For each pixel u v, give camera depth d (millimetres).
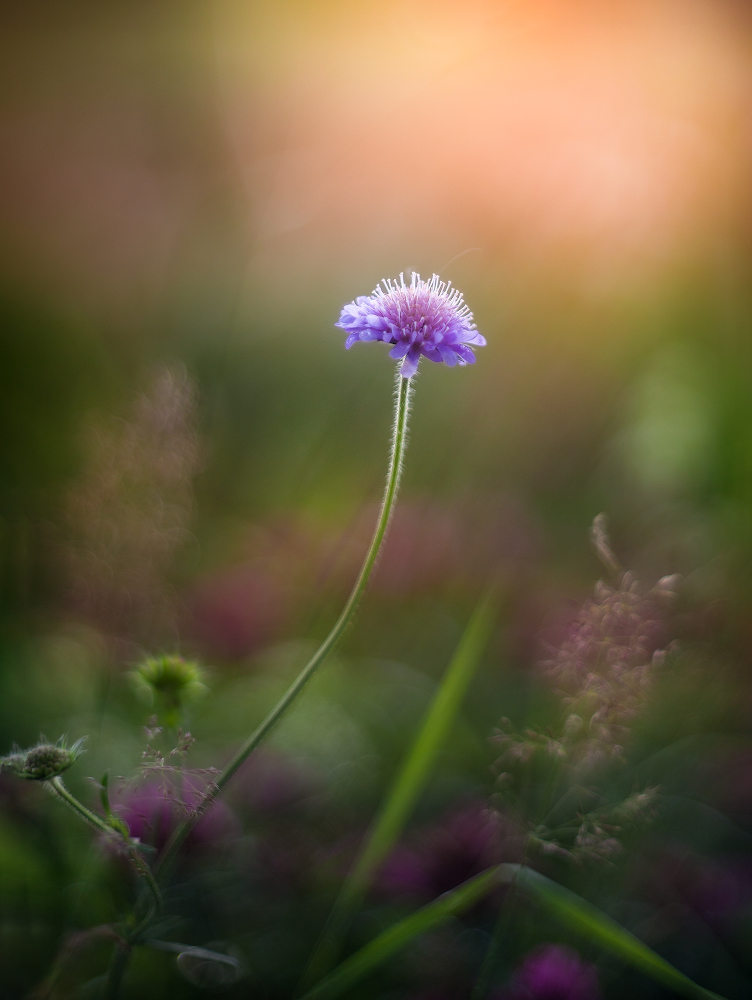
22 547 782
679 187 950
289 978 659
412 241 1073
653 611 668
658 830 699
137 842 578
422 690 823
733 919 677
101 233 1443
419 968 659
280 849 687
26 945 643
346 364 1057
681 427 917
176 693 612
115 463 717
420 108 1018
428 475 992
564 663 647
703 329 978
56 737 715
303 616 862
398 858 683
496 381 1018
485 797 704
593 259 988
